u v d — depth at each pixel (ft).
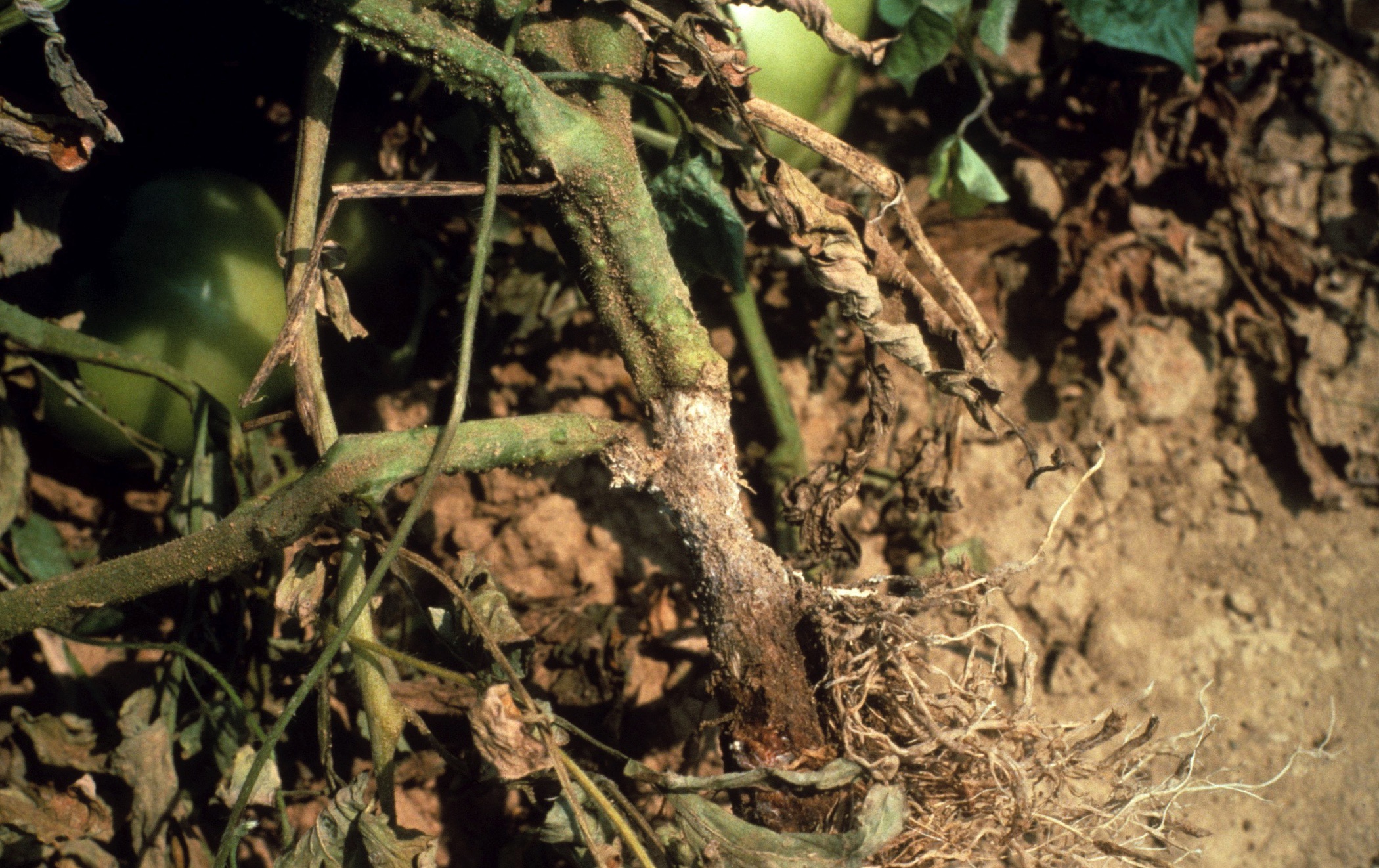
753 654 1.54
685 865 1.51
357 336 1.57
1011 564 1.59
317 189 1.57
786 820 1.53
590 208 1.52
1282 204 1.95
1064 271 1.92
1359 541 1.88
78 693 1.72
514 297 1.88
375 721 1.53
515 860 1.65
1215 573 1.87
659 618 1.80
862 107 2.03
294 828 1.73
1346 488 1.88
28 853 1.62
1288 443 1.90
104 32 1.76
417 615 1.78
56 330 1.69
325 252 1.54
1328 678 1.82
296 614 1.55
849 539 1.71
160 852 1.63
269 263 1.74
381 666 1.55
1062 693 1.83
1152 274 1.91
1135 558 1.88
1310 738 1.80
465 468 1.50
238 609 1.71
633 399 1.90
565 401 1.91
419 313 1.86
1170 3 1.79
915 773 1.55
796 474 1.85
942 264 1.66
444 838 1.73
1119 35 1.80
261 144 1.85
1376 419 1.88
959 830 1.55
